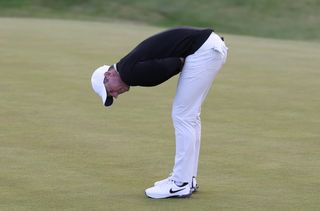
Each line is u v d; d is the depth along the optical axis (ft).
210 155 90.38
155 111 116.88
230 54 191.21
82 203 69.77
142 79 68.49
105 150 91.40
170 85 140.87
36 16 302.86
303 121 111.96
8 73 149.18
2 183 76.43
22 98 124.67
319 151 92.99
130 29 251.39
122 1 327.26
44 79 143.23
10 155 88.17
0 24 243.40
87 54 178.50
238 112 118.11
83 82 140.67
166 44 68.39
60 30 230.68
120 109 117.70
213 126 107.34
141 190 74.69
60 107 117.91
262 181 78.89
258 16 312.29
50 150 90.89
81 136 98.73
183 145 70.28
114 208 68.33
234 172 82.64
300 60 183.52
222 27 302.66
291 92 137.49
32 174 80.07
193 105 69.92
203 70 68.90
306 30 296.10
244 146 95.30
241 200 71.56
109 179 78.64
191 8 321.32
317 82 149.48
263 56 189.37
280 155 90.74
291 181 79.00
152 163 85.51
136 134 100.68
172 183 71.51
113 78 69.36
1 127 103.30
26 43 194.70
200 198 72.13
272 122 110.83
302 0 323.78
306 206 69.77
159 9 320.70
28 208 68.03
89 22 277.85
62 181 77.46
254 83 146.72
